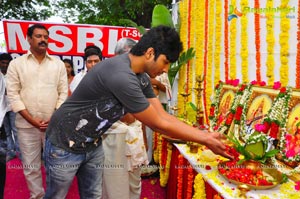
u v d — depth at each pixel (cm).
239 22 247
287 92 180
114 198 222
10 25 431
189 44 366
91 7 930
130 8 748
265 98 203
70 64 398
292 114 174
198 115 241
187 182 202
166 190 288
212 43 299
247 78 240
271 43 211
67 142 158
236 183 150
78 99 149
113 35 459
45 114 248
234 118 225
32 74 243
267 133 180
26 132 247
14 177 339
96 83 139
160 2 741
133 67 137
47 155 164
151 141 340
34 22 436
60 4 982
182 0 389
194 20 347
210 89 305
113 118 154
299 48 186
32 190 255
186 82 373
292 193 143
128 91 129
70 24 445
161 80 338
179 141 231
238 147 160
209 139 145
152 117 133
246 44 239
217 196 148
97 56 270
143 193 292
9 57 380
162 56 131
